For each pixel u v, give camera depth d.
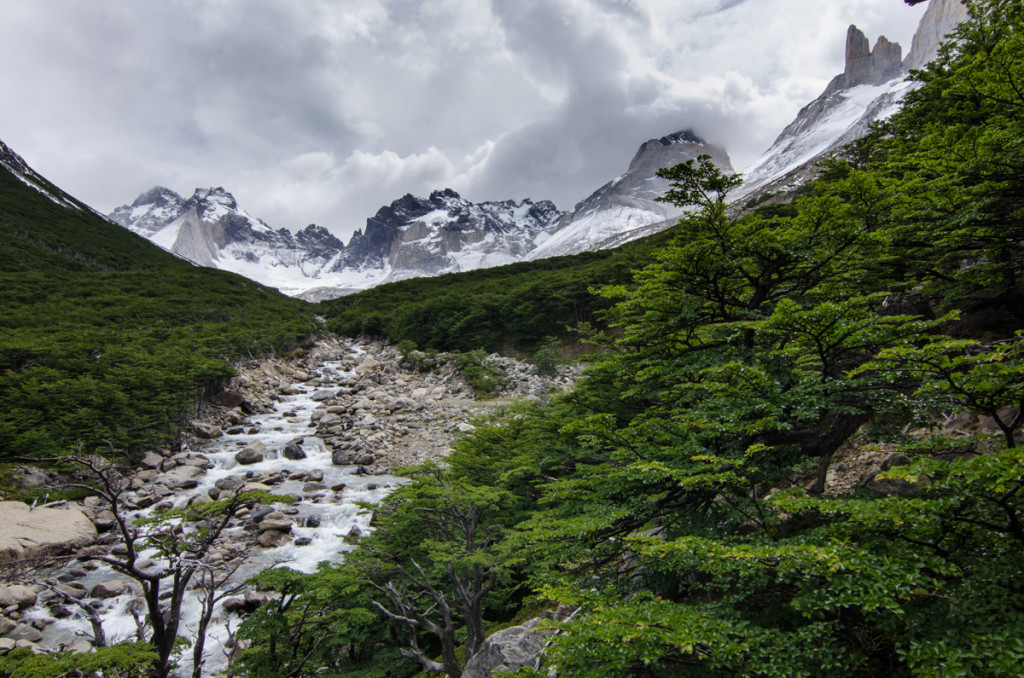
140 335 63.34
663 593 10.41
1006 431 7.48
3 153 176.75
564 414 23.70
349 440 45.53
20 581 21.62
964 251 14.96
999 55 11.51
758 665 6.24
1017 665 5.02
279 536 27.12
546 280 80.00
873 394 9.80
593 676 6.57
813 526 9.96
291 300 149.38
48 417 37.56
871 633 7.31
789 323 10.03
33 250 113.69
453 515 17.69
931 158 13.99
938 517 6.84
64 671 10.75
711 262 14.85
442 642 14.93
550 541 12.66
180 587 13.73
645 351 16.12
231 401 54.06
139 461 37.50
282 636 15.86
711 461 9.34
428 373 69.81
